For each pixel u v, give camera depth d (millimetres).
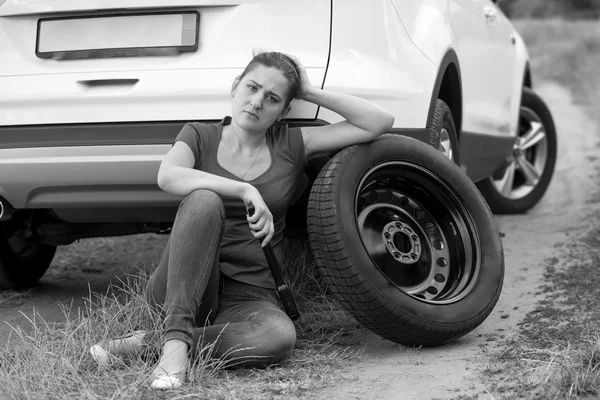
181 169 3857
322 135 4164
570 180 9000
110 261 6258
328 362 3883
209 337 3682
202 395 3330
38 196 4430
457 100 5527
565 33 22891
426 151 4422
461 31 5770
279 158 4062
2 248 5152
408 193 4516
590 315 4480
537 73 18547
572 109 14539
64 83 4309
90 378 3508
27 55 4438
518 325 4449
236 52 4270
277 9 4320
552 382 3465
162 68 4258
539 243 6453
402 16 4734
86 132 4246
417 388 3537
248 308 3912
